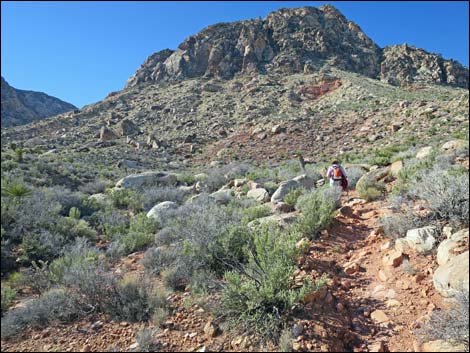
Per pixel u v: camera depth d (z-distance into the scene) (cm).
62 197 1335
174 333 428
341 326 404
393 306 436
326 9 11888
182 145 5106
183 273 577
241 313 430
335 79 7475
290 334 384
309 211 716
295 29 10506
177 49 10444
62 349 425
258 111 6281
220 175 2048
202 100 7512
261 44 9675
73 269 585
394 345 376
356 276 523
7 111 10262
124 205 1462
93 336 446
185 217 956
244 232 626
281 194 1174
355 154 3209
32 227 941
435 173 771
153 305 486
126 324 464
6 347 443
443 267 444
